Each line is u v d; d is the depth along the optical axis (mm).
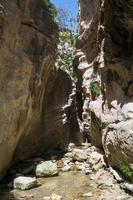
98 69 7797
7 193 5832
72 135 10023
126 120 5656
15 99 6352
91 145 8938
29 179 6191
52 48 7855
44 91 8164
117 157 6016
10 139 6461
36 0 7023
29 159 7910
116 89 6422
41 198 5531
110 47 6508
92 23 8797
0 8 5500
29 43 6852
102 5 6332
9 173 6824
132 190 5383
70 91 10039
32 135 8109
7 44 5906
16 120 6578
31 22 6785
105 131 6469
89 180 6422
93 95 8148
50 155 8570
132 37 6180
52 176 6785
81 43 10000
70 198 5484
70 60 12383
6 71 5957
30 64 6785
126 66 6207
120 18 5957
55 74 8938
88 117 8922
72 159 7871
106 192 5648
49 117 8945
